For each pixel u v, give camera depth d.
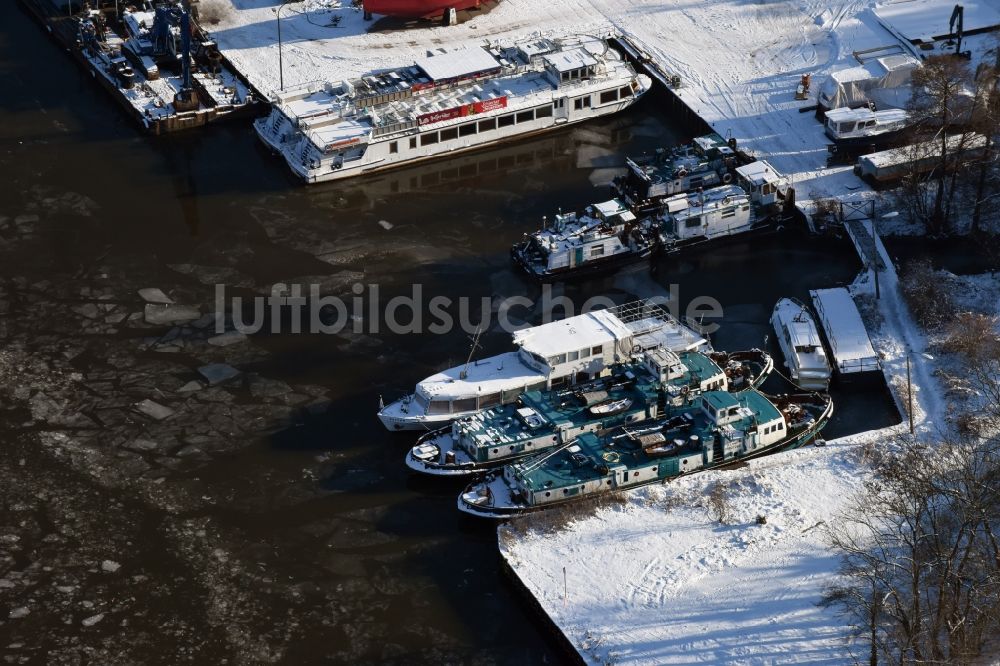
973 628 162.12
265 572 188.00
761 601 176.62
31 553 190.00
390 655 176.00
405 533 194.38
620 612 176.62
